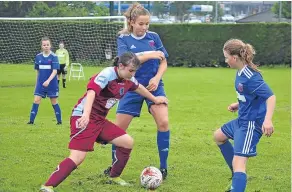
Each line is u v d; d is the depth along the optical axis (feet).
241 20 183.83
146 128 34.14
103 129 19.34
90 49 91.50
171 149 27.55
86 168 23.06
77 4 132.05
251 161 25.14
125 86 19.19
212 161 25.00
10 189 19.66
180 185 20.71
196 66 105.09
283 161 25.31
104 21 94.07
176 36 104.68
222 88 62.34
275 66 102.27
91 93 18.25
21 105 46.21
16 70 86.02
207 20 210.18
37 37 92.43
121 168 20.25
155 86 20.72
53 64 35.29
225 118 39.50
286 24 100.83
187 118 39.27
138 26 20.99
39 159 24.72
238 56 18.03
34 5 124.67
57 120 35.81
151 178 19.88
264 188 20.65
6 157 24.95
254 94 17.87
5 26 91.76
